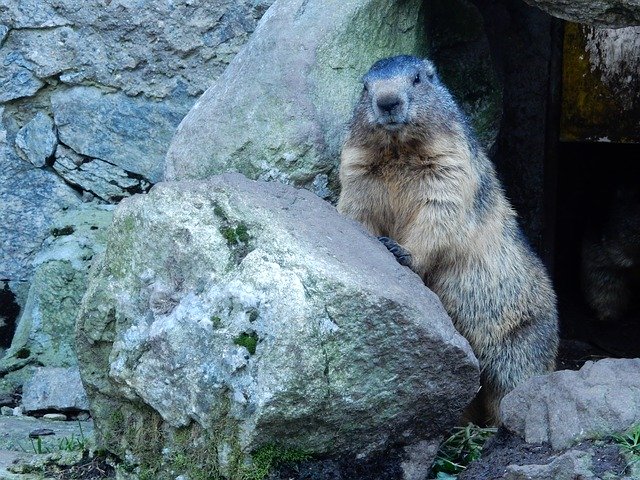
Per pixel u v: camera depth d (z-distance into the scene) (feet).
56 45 33.65
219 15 33.30
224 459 20.29
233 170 28.58
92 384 22.66
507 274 27.63
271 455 20.27
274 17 29.76
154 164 33.91
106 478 22.38
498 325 27.73
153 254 21.99
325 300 19.85
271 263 20.43
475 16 32.71
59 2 33.42
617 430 20.71
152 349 21.27
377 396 20.61
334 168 28.68
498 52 37.78
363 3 29.27
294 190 23.53
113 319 22.38
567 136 45.73
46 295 31.94
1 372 31.45
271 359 19.74
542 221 40.34
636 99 45.14
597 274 44.83
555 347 29.32
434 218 25.90
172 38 33.40
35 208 33.96
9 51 33.71
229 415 20.17
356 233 22.97
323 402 20.04
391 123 25.05
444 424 21.94
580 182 48.42
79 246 32.37
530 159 39.91
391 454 21.67
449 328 21.34
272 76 28.81
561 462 20.27
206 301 20.79
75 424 28.37
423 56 31.04
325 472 20.76
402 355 20.53
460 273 26.96
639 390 21.07
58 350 31.65
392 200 26.53
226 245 21.22
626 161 48.49
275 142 28.25
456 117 26.43
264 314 20.04
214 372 20.33
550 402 21.94
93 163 34.06
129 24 33.40
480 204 26.94
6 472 22.81
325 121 28.60
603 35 44.68
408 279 22.07
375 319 20.08
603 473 19.72
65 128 33.94
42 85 33.88
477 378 21.70
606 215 44.91
